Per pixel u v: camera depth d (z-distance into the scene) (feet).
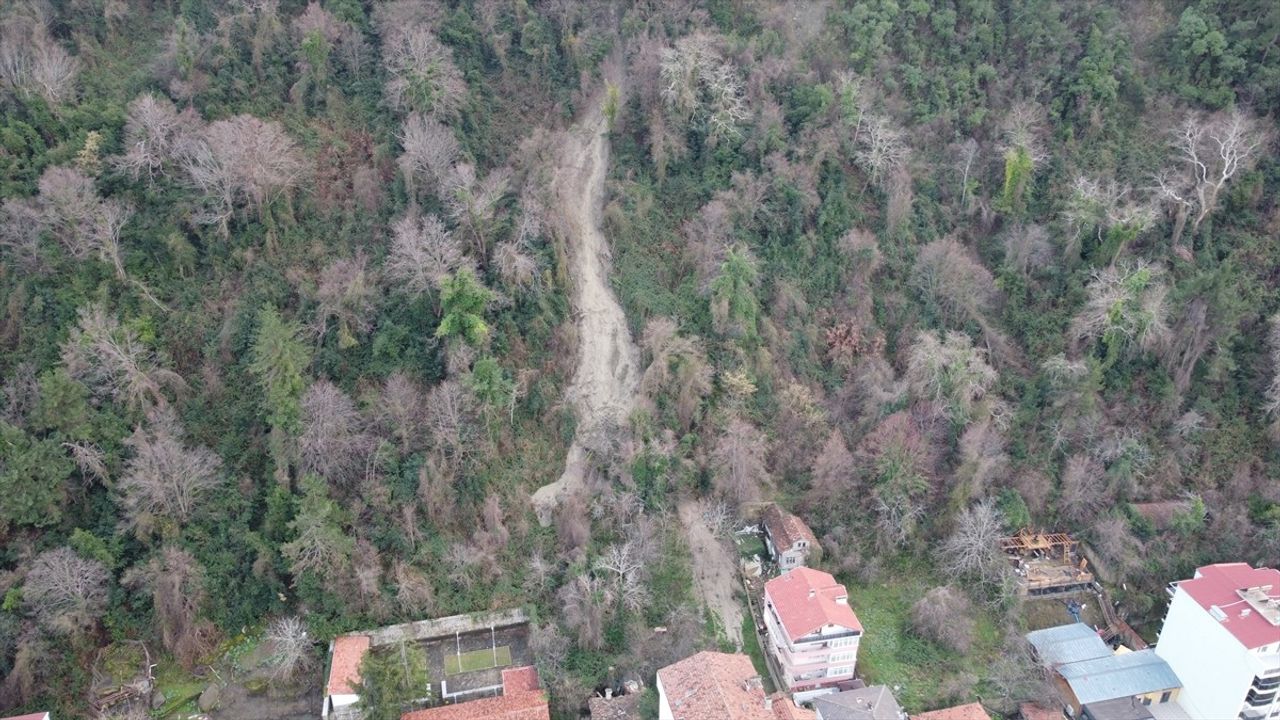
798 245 293.23
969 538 250.98
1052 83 321.73
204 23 296.51
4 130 252.01
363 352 259.39
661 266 290.97
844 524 260.42
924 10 327.26
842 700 218.59
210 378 247.70
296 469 235.61
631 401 268.21
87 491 230.27
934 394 268.41
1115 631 256.11
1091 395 272.10
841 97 306.96
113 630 222.69
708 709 202.59
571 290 282.77
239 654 227.81
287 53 295.89
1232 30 317.42
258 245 265.95
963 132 320.70
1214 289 272.31
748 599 248.11
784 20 327.47
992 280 294.87
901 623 248.11
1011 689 233.76
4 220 242.17
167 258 258.57
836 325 287.69
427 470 241.96
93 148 257.34
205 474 230.07
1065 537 269.85
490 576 241.55
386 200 279.90
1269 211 301.84
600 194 301.43
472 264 260.42
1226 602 233.96
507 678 224.74
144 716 212.64
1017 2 329.52
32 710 209.97
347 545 229.66
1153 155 311.88
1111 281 283.59
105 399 233.76
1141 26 329.93
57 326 241.55
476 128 298.97
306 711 220.64
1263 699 227.61
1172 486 272.92
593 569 237.45
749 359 273.54
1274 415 275.18
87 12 289.33
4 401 229.04
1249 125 304.71
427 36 290.35
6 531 219.82
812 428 270.67
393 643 229.25
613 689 228.63
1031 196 309.22
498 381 249.34
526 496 255.50
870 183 308.40
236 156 254.27
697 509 261.65
